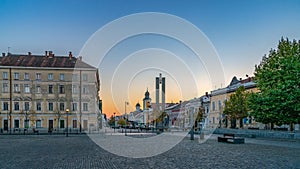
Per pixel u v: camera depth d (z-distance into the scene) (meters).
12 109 71.94
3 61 73.31
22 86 72.69
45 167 14.39
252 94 37.88
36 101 72.62
